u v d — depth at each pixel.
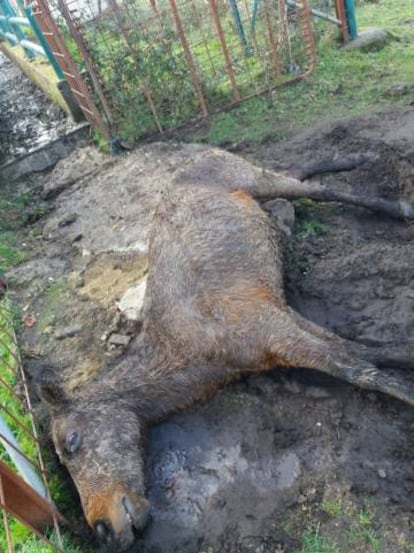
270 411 1.42
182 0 3.69
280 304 1.53
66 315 1.99
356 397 1.39
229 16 3.70
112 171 2.69
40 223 2.64
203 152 2.42
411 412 1.33
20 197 2.87
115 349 1.77
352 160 2.23
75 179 2.83
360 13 4.09
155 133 2.97
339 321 1.58
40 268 2.29
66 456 1.40
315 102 2.87
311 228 1.95
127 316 1.84
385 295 1.59
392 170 2.18
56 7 2.97
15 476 1.17
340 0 3.22
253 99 3.03
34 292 2.16
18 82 4.17
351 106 2.74
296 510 1.22
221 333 1.47
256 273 1.57
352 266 1.70
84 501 1.31
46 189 2.85
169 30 2.96
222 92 3.13
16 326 2.01
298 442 1.34
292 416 1.39
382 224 1.96
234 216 1.71
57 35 2.69
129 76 2.89
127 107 2.94
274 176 2.04
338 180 2.22
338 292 1.65
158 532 1.26
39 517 1.24
